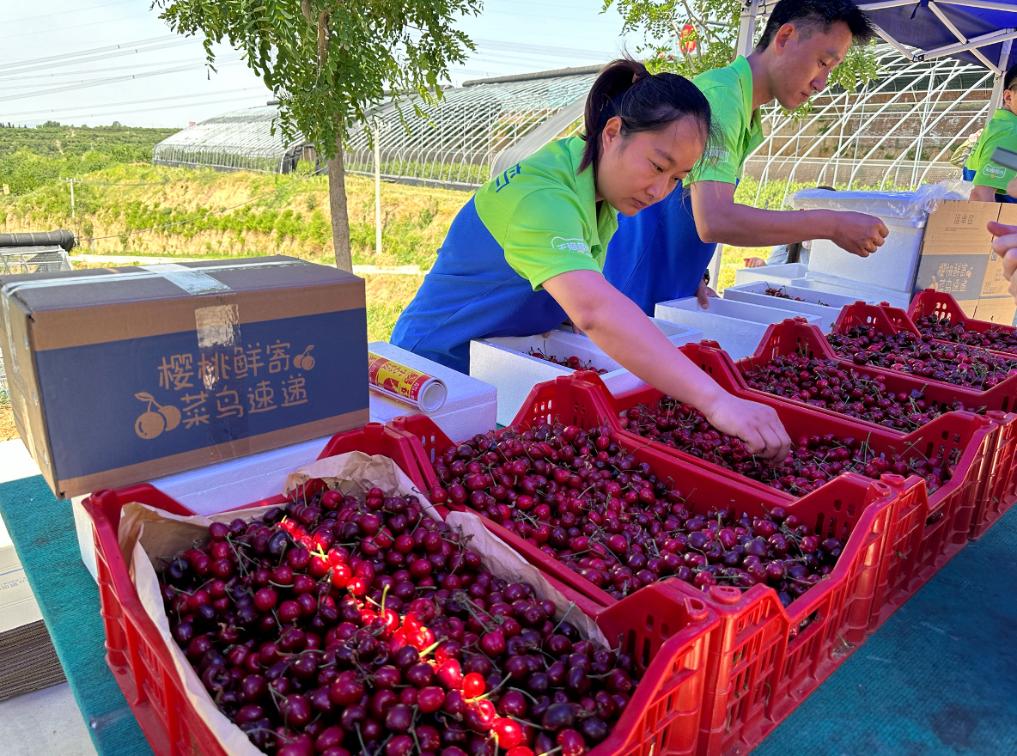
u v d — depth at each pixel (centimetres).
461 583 143
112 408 142
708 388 169
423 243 2536
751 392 252
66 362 134
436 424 191
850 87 963
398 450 173
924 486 156
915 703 131
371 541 143
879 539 143
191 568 135
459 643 119
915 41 598
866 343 327
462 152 2702
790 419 239
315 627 128
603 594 136
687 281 404
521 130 2533
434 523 155
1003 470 207
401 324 332
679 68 958
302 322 166
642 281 399
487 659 114
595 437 207
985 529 199
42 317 129
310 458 175
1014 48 625
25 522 196
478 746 101
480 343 290
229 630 123
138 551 124
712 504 185
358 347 178
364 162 3322
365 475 167
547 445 194
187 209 3219
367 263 2398
